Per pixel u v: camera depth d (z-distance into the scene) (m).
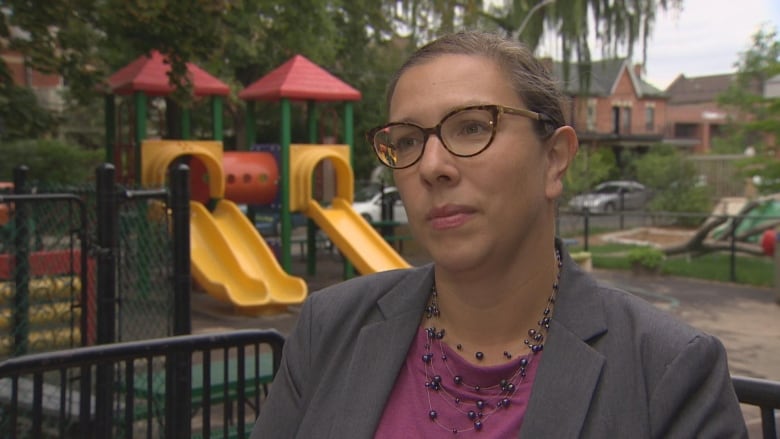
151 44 8.79
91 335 5.08
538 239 1.27
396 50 21.20
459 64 1.24
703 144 53.22
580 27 16.67
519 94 1.23
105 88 9.70
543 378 1.17
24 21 7.82
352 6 19.89
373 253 10.73
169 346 2.58
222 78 16.75
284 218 11.19
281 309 9.58
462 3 16.27
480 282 1.26
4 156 19.73
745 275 12.51
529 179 1.23
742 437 1.10
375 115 20.52
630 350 1.16
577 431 1.11
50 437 3.70
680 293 11.26
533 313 1.28
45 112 9.17
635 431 1.09
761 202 14.34
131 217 4.97
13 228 4.80
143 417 3.74
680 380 1.10
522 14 16.89
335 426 1.30
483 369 1.24
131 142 11.91
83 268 4.25
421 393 1.28
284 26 16.94
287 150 11.17
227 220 10.62
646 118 44.16
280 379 1.47
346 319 1.43
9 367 2.29
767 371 6.91
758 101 13.77
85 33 9.05
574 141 1.30
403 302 1.38
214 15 8.58
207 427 2.68
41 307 4.92
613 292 1.25
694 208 21.73
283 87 11.16
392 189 15.85
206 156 10.44
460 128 1.22
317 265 14.60
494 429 1.20
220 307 9.97
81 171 20.66
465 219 1.20
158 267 4.99
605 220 24.92
